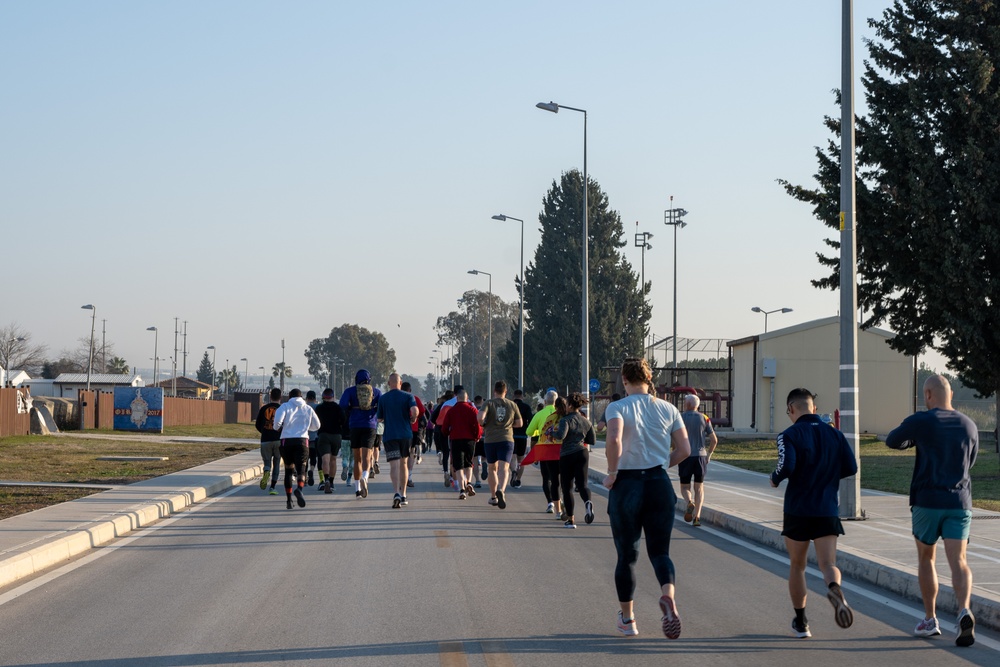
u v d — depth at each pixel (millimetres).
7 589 10422
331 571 11492
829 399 50781
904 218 26891
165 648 7840
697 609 9531
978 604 9156
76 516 15383
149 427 54719
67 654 7656
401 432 18625
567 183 90688
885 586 10867
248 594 10109
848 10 16391
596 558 12656
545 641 8094
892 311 30328
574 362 85938
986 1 26594
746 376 53750
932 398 8648
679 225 70625
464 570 11594
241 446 41500
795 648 7969
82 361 155875
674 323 63250
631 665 7359
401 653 7664
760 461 33344
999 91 25875
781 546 13945
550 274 90000
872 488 22328
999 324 26031
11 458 29172
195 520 16734
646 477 8031
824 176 29641
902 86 27672
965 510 8398
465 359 160125
